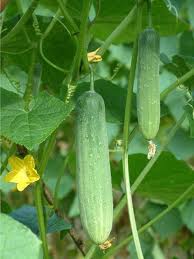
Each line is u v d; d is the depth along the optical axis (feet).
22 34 2.18
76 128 1.67
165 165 2.22
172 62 2.20
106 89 2.07
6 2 1.57
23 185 1.73
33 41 2.23
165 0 2.07
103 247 1.73
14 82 2.18
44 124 1.52
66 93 1.89
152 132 1.68
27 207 2.23
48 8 2.54
